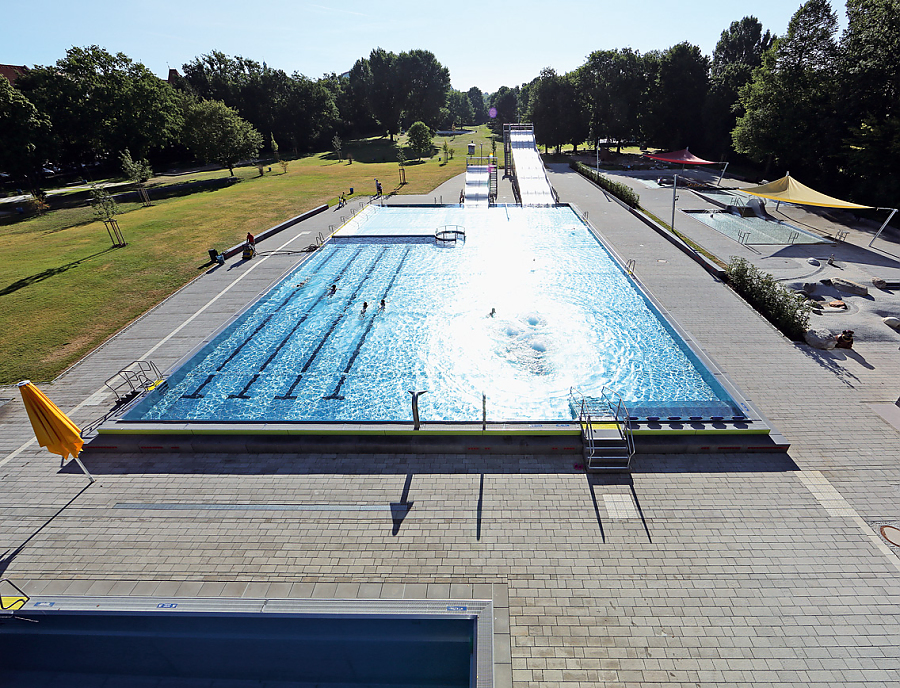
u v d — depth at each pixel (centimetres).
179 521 956
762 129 3850
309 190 4472
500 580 809
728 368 1407
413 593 786
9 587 827
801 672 666
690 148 6112
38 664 789
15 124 4612
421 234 2773
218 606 773
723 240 2602
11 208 4491
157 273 2347
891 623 727
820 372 1376
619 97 6156
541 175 4212
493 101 12288
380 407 1313
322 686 734
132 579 834
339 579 818
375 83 8962
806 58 3609
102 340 1728
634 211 3173
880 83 3145
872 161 2930
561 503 969
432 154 7431
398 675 734
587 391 1343
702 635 717
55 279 2303
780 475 1025
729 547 861
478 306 1875
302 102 8588
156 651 771
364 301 1959
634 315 1761
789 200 2628
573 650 700
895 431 1139
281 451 1142
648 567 827
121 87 5753
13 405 1389
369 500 988
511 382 1399
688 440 1105
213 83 8362
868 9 3200
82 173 6600
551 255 2403
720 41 6719
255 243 2744
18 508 1005
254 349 1636
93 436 1202
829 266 2175
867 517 916
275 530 924
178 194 4859
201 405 1343
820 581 795
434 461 1095
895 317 1691
